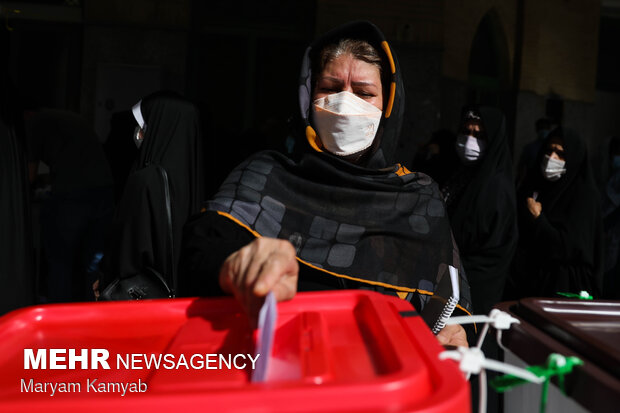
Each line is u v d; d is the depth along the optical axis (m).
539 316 0.81
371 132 1.34
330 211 1.32
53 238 3.28
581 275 2.84
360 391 0.44
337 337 0.66
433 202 1.41
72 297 3.32
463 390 0.47
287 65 8.68
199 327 0.72
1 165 2.19
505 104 10.31
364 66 1.34
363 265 1.27
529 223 2.95
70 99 8.02
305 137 1.39
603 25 10.95
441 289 1.02
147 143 2.12
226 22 8.47
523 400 0.81
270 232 1.24
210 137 2.89
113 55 7.95
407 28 8.48
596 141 11.18
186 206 2.10
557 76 10.46
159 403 0.43
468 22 9.34
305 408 0.44
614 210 4.32
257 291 0.63
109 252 1.97
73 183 3.24
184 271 1.12
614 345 0.70
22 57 7.91
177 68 8.09
